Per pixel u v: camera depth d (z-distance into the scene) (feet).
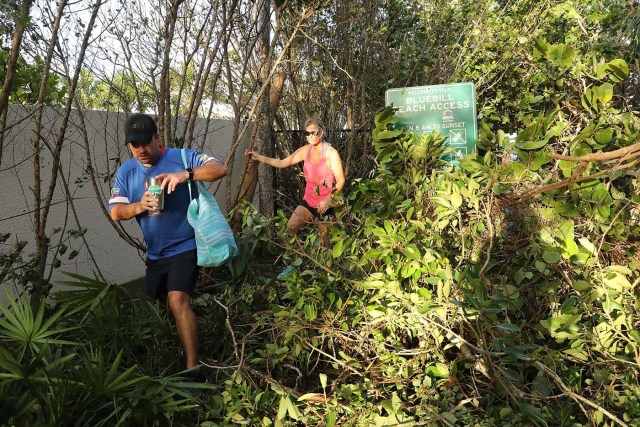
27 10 13.69
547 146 13.88
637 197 12.43
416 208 14.37
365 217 14.14
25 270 14.83
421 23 32.30
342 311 13.53
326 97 30.81
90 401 10.35
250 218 14.96
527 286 13.01
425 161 15.35
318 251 14.23
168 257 13.83
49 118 17.39
